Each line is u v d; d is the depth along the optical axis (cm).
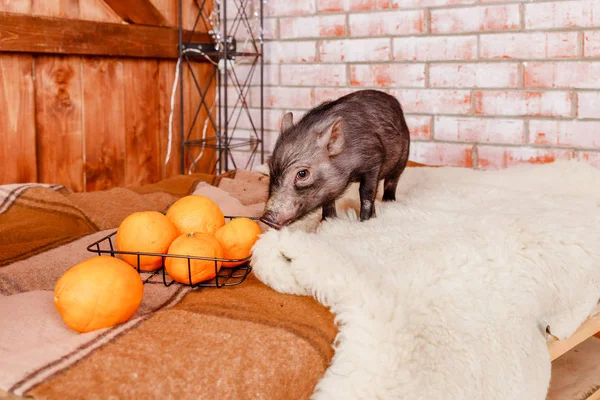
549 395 166
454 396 111
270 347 99
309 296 123
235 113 365
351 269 118
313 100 337
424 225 163
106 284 106
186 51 321
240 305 116
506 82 284
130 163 311
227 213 191
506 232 151
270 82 349
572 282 148
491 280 137
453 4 290
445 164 305
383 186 213
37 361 92
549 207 185
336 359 106
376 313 110
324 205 169
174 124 338
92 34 275
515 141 286
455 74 295
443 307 125
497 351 124
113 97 297
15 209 192
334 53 326
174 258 124
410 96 309
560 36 268
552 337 153
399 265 132
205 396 88
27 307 117
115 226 193
